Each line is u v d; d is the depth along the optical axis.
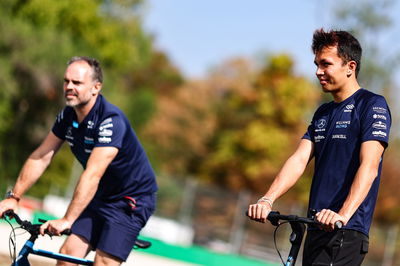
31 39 98.88
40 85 100.62
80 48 107.75
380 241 95.81
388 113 15.57
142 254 57.25
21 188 19.95
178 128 167.12
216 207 97.00
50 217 57.91
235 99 151.38
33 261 34.81
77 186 18.34
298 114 145.00
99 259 20.09
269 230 98.38
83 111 19.44
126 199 20.31
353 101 15.88
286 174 16.31
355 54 15.98
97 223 20.45
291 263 14.88
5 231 46.53
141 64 133.25
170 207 96.69
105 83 113.12
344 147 15.69
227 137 146.50
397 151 128.75
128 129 19.77
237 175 142.50
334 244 15.23
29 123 104.44
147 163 20.75
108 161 18.98
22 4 103.06
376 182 15.57
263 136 141.75
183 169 162.38
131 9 132.25
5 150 102.81
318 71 16.12
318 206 15.75
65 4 109.94
